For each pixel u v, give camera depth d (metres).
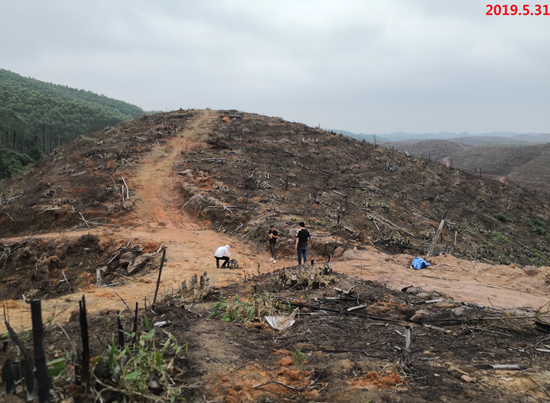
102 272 14.91
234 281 11.02
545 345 5.68
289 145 37.03
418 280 10.72
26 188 27.59
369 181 32.28
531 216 36.56
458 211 32.22
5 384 3.36
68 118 109.56
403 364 4.61
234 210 20.80
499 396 3.99
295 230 16.91
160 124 38.53
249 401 3.74
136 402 3.42
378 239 19.03
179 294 8.15
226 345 5.11
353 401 3.75
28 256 16.55
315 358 4.91
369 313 7.19
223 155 30.83
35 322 3.12
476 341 5.79
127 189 23.53
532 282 10.69
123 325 5.44
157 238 17.36
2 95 112.50
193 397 3.71
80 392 3.42
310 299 7.94
